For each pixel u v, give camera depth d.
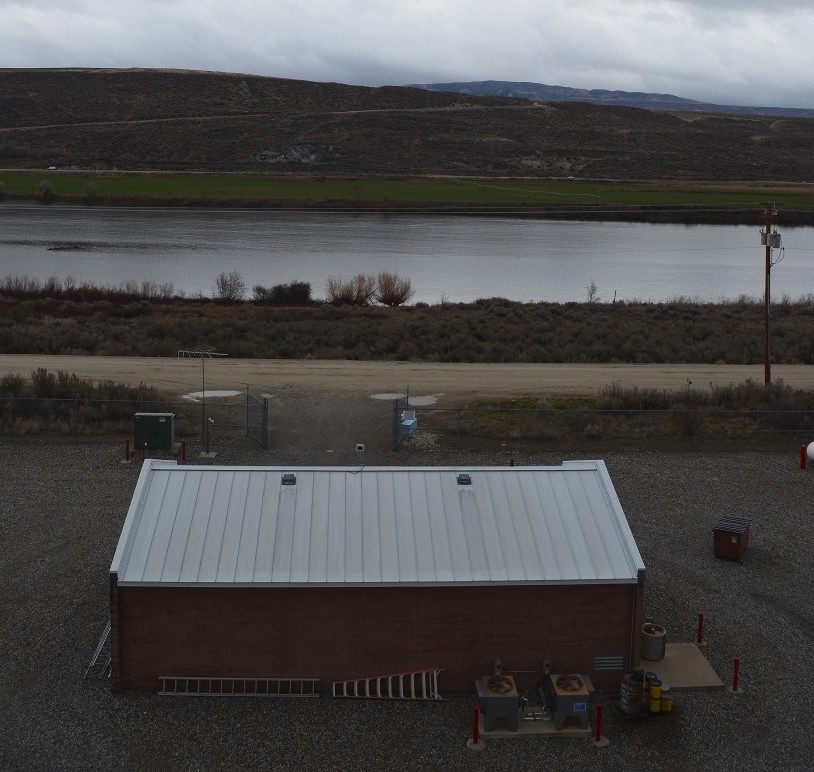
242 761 14.05
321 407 32.75
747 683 16.50
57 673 16.19
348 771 13.92
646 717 15.33
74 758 14.02
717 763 14.30
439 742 14.59
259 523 16.22
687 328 50.56
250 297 62.56
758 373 40.09
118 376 36.16
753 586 20.42
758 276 82.31
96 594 19.16
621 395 33.94
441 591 15.45
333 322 50.06
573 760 14.30
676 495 25.91
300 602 15.36
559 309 56.09
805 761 14.38
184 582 15.14
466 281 75.19
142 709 15.16
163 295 60.28
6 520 22.78
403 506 16.67
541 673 15.75
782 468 28.36
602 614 15.69
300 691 15.59
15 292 57.12
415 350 43.38
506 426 31.06
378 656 15.59
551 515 16.62
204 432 28.94
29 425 29.75
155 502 16.53
